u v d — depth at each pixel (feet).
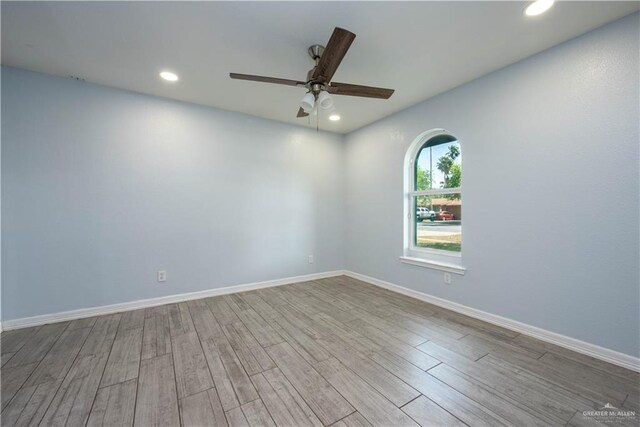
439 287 10.08
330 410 4.91
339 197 14.94
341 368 6.16
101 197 9.25
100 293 9.26
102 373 5.98
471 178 8.99
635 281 5.96
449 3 5.57
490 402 5.07
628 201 6.03
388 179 12.30
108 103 9.32
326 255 14.52
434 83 9.10
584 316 6.67
